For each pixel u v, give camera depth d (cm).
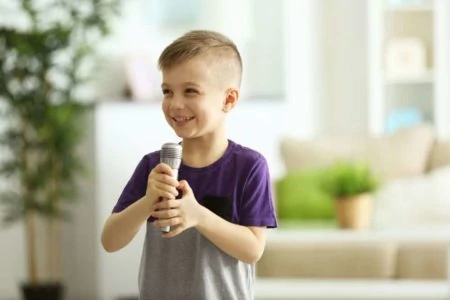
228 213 267
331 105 852
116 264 754
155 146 752
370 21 835
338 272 631
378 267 628
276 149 807
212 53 264
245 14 838
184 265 266
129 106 749
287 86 834
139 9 801
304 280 617
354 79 845
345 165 611
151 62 794
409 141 704
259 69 841
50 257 751
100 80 786
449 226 611
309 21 845
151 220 269
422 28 847
